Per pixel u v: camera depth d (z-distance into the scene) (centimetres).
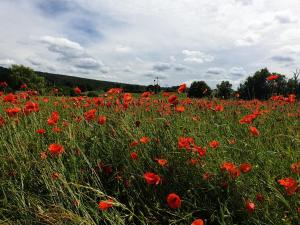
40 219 135
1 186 160
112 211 137
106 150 198
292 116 278
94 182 160
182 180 159
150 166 168
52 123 213
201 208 137
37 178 165
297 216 120
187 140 167
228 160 159
